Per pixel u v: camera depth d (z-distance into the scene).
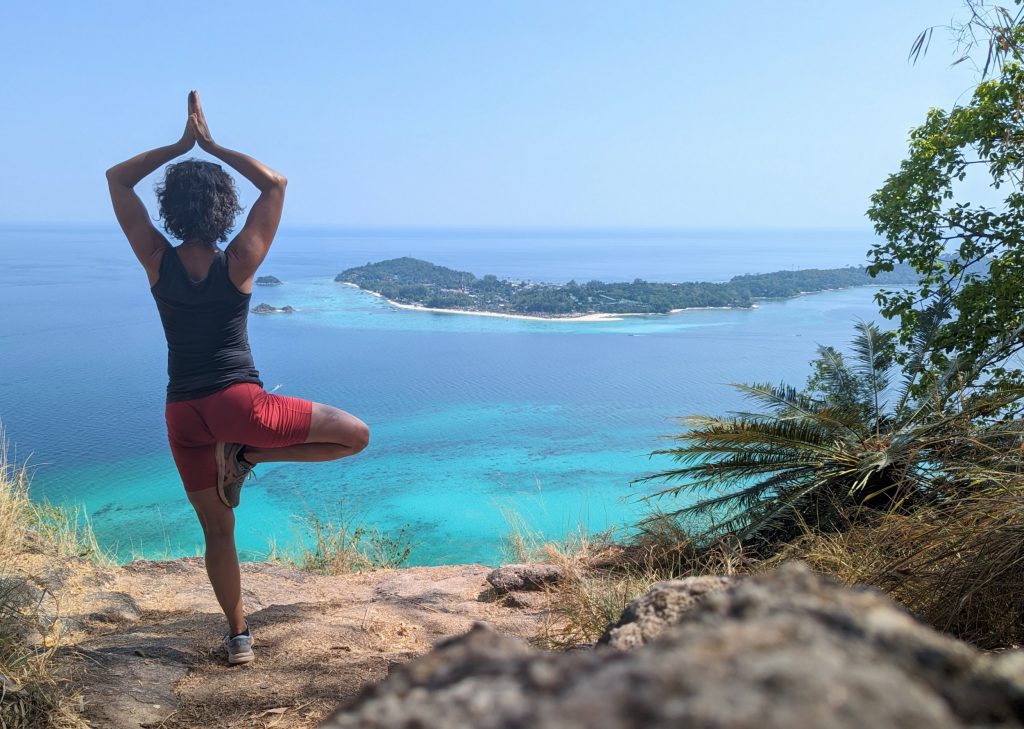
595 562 6.10
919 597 2.59
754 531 6.58
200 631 3.58
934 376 8.37
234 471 3.03
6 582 3.32
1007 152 8.77
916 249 10.06
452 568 6.48
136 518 34.62
